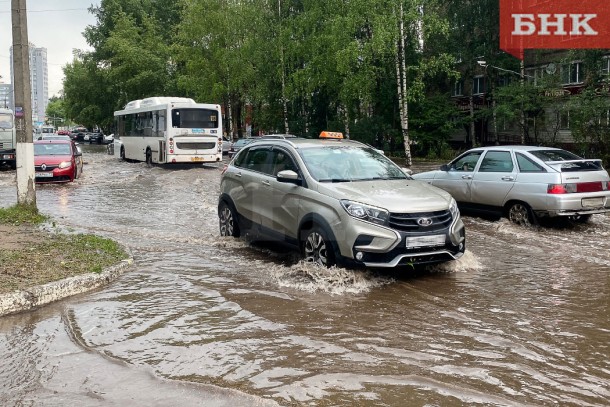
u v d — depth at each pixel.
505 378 4.07
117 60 55.22
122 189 17.81
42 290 5.91
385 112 38.97
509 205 10.77
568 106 27.72
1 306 5.55
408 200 6.71
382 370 4.21
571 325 5.21
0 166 26.89
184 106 25.69
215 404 3.68
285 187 7.61
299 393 3.84
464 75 40.84
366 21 30.22
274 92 39.69
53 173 19.19
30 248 7.91
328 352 4.57
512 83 32.75
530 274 7.14
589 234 9.98
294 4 36.78
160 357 4.50
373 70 31.91
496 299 6.04
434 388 3.89
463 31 36.72
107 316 5.50
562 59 29.73
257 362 4.38
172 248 8.68
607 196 10.20
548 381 4.02
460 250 6.98
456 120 40.06
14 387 3.96
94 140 72.38
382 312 5.60
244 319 5.39
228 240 9.05
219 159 26.59
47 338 4.94
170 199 15.14
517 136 37.88
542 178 10.13
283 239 7.71
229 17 41.03
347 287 6.46
